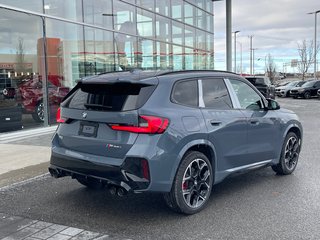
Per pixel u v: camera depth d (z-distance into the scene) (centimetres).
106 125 460
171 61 2091
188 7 2288
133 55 1739
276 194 563
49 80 1288
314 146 933
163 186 449
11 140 1009
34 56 1247
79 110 487
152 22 1891
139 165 434
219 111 528
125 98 458
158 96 464
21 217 480
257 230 434
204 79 530
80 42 1420
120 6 1638
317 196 552
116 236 421
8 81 1160
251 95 600
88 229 441
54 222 463
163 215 483
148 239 413
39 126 1232
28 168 699
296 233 424
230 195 561
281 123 640
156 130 441
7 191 584
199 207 491
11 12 1139
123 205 521
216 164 518
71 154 488
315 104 2583
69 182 629
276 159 640
